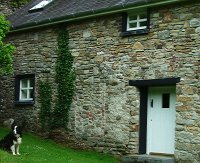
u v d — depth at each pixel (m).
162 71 13.47
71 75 15.88
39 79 17.03
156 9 13.75
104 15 14.94
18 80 18.03
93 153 14.88
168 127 13.70
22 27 17.38
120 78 14.47
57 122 16.25
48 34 16.83
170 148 13.56
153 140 14.01
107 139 14.71
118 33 14.60
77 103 15.66
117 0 14.95
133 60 14.17
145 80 13.80
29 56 17.52
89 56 15.39
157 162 12.92
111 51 14.77
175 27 13.29
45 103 16.72
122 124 14.34
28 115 17.38
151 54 13.76
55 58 16.50
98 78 15.08
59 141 16.12
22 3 21.22
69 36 16.06
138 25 14.38
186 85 12.92
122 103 14.38
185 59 13.00
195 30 12.87
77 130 15.61
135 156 13.55
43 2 19.09
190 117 12.78
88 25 15.49
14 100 17.97
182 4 13.18
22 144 14.73
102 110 14.91
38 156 12.91
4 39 18.50
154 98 14.13
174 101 13.63
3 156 11.81
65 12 16.39
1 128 17.56
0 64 14.80
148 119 14.20
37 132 16.95
